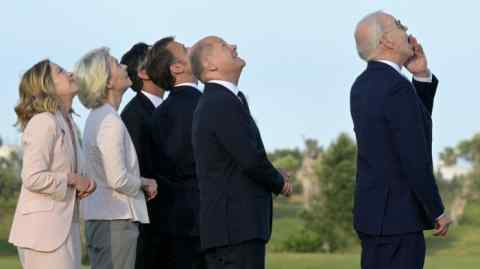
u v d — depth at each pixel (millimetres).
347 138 63062
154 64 11344
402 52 9219
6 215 69125
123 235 10312
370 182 9055
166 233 11234
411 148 8812
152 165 11398
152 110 11633
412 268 9039
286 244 59750
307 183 71500
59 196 9156
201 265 11211
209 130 9570
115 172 10109
